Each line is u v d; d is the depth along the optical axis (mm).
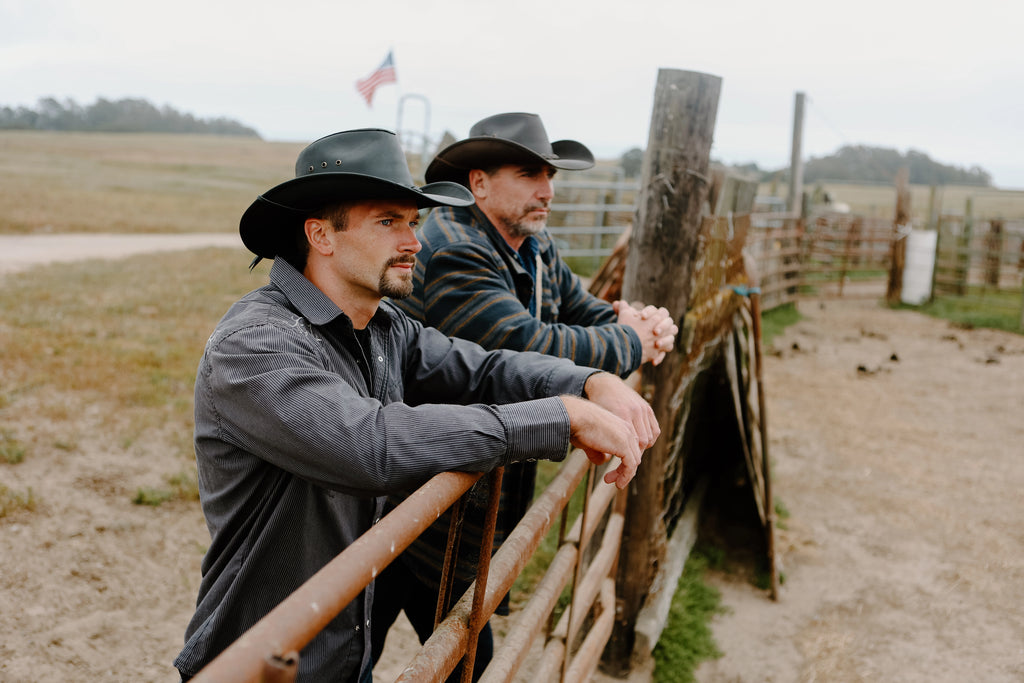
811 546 4766
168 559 3689
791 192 14883
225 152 94312
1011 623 4004
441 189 1812
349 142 1487
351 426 1279
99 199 27547
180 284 10617
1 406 5180
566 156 2812
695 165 3006
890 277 14562
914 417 7406
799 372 8945
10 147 70938
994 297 14859
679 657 3514
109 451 4730
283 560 1423
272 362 1316
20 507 3908
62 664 2883
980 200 50469
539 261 2471
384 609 2287
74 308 8344
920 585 4355
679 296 3105
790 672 3553
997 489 5727
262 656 751
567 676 2477
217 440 1384
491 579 1497
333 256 1487
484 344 2072
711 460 5004
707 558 4547
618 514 3197
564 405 1482
